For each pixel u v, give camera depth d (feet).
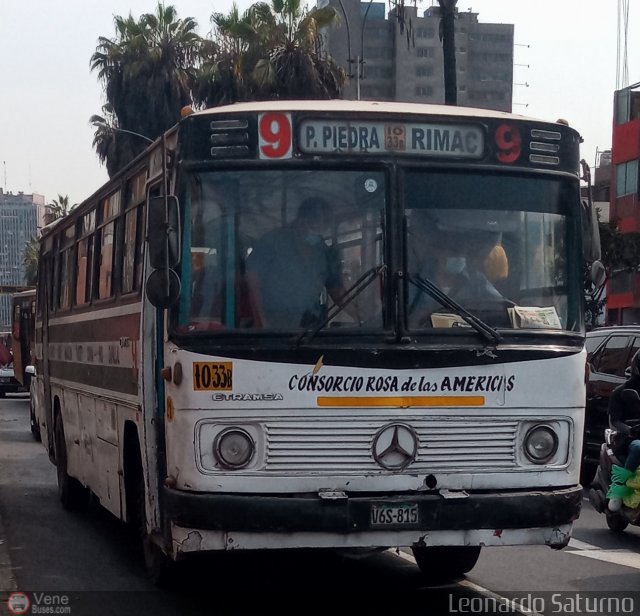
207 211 22.86
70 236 40.65
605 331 47.75
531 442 23.03
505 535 22.43
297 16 120.78
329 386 22.12
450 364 22.57
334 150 23.13
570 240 24.38
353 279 22.70
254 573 29.22
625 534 36.19
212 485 21.89
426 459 22.39
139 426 26.66
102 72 153.99
